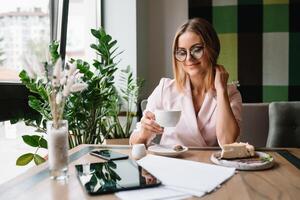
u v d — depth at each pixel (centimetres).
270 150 122
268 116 208
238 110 151
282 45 282
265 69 285
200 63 145
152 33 299
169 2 295
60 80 85
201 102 151
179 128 146
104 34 216
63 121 88
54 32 235
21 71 169
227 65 288
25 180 87
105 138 226
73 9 254
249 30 284
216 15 287
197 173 90
